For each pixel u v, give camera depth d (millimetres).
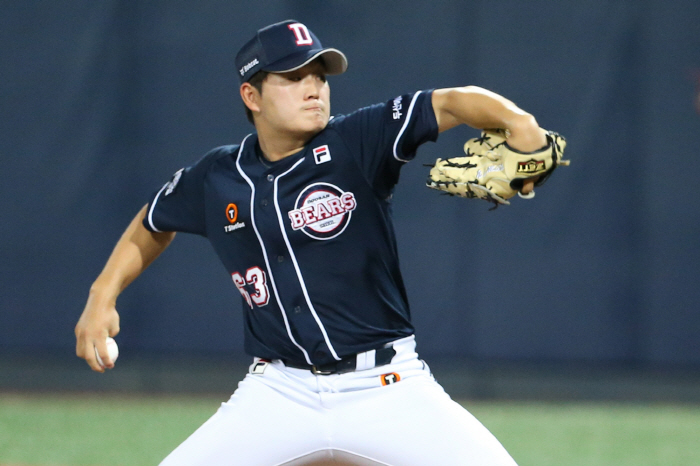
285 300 8875
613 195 26656
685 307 26469
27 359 27938
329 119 9148
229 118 27656
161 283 27719
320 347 8805
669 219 26516
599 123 26734
